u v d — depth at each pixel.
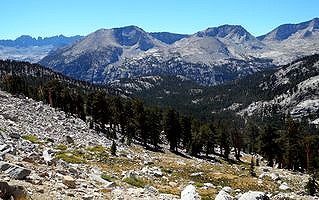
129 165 47.56
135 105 116.81
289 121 103.56
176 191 29.33
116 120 121.31
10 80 127.31
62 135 63.34
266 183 54.81
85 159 44.31
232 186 46.44
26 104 90.62
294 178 71.88
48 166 23.75
